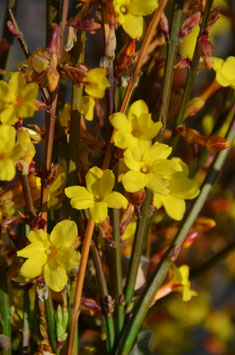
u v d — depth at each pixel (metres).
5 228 0.42
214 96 0.53
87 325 0.49
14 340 0.46
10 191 0.44
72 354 0.43
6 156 0.41
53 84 0.40
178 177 0.45
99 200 0.42
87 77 0.41
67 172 0.43
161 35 0.45
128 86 0.42
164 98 0.44
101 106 0.47
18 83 0.41
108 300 0.44
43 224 0.42
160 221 0.50
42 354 0.44
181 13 0.43
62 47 0.41
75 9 0.47
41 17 1.16
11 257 0.46
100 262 0.44
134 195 0.43
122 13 0.42
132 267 0.45
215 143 0.44
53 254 0.42
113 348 0.45
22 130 0.41
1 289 0.44
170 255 0.44
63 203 0.45
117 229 0.44
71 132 0.43
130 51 0.42
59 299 0.46
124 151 0.42
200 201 0.45
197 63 0.44
